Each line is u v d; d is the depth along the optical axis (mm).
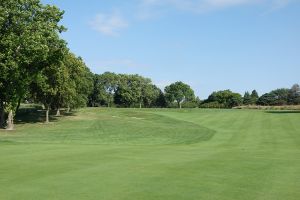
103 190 11508
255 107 116812
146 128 51812
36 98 61969
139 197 10711
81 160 17188
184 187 11844
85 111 95375
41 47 40531
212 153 20219
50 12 43781
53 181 12695
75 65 66375
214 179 12992
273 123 55562
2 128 52688
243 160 17234
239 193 11125
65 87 60375
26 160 17188
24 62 41250
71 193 11164
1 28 40469
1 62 39562
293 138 36719
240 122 59438
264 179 12992
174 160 17219
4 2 40719
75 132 46906
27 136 40625
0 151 20688
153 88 176375
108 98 159000
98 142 33719
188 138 39156
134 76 168625
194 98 179250
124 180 12828
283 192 11258
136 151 20891
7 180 12875
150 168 15062
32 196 10859
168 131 47469
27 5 42531
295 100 150250
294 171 14445
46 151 20734
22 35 40469
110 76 165250
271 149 24312
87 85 73000
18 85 43906
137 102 169125
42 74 50656
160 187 11852
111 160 17203
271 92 154375
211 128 51500
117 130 49375
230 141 35375
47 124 60125
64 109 99125
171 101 177250
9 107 45000
